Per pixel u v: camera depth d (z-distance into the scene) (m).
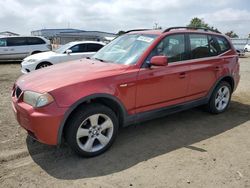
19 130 5.12
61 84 3.83
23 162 4.00
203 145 4.60
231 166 3.92
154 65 4.41
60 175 3.68
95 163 3.98
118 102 4.24
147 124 5.48
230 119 5.88
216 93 5.88
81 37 50.41
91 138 4.09
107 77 4.12
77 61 5.20
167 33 4.98
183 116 5.98
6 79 11.16
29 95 3.87
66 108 3.74
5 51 17.19
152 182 3.52
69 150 4.36
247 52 42.16
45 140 3.76
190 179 3.59
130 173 3.73
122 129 5.22
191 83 5.25
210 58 5.61
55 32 59.03
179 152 4.34
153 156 4.20
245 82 10.61
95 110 4.01
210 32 5.79
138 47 4.82
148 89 4.57
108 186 3.44
